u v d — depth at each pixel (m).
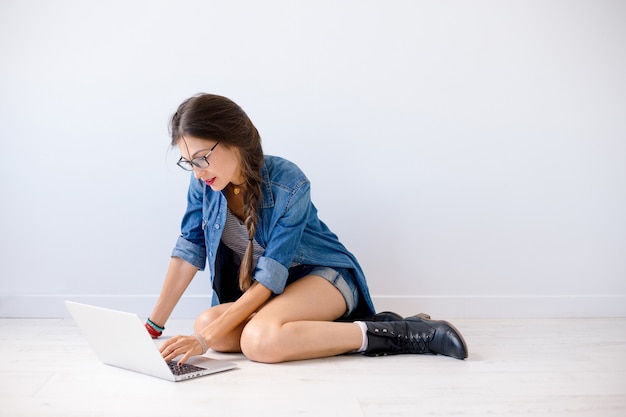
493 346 2.26
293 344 1.95
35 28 2.69
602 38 2.91
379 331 2.04
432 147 2.84
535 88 2.88
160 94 2.73
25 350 2.13
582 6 2.89
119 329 1.78
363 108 2.80
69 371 1.87
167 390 1.68
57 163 2.71
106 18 2.71
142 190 2.74
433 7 2.82
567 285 2.92
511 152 2.88
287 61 2.77
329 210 2.81
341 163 2.80
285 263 2.07
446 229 2.86
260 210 2.11
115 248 2.74
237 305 2.01
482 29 2.85
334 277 2.22
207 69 2.74
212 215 2.16
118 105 2.72
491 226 2.88
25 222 2.71
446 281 2.87
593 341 2.37
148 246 2.75
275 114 2.77
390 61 2.81
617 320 2.83
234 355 2.09
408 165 2.83
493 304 2.88
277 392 1.68
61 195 2.72
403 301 2.84
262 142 2.77
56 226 2.72
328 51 2.78
